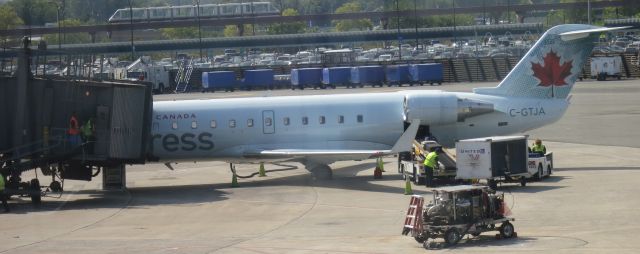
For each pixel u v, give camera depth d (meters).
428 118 102.19
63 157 95.69
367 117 103.62
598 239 63.53
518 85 105.56
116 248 67.50
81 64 101.00
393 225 72.19
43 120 96.06
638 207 75.44
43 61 98.81
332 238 68.06
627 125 151.25
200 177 110.69
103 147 97.06
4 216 84.38
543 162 93.62
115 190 100.81
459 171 88.62
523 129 105.50
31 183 90.88
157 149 101.94
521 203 80.00
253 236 70.38
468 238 66.06
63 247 68.69
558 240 63.72
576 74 106.12
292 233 70.88
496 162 87.56
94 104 97.12
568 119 165.25
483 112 103.31
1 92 95.81
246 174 111.38
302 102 104.12
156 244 68.44
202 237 70.75
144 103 96.56
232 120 102.25
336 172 108.25
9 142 96.00
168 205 88.12
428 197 85.62
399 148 93.19
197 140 101.94
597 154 116.94
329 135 103.25
